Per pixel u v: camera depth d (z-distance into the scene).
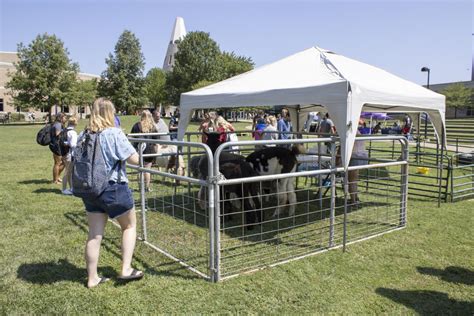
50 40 47.28
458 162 12.73
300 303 3.78
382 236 5.76
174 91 69.06
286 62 6.98
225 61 71.12
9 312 3.57
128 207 3.96
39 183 9.75
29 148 19.30
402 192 6.22
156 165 8.79
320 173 4.97
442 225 6.33
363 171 9.29
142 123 8.70
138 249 5.12
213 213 4.12
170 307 3.68
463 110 51.25
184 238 5.55
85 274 4.37
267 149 6.36
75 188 3.81
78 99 50.56
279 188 6.46
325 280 4.26
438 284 4.22
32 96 47.59
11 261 4.70
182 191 8.39
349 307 3.72
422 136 20.80
